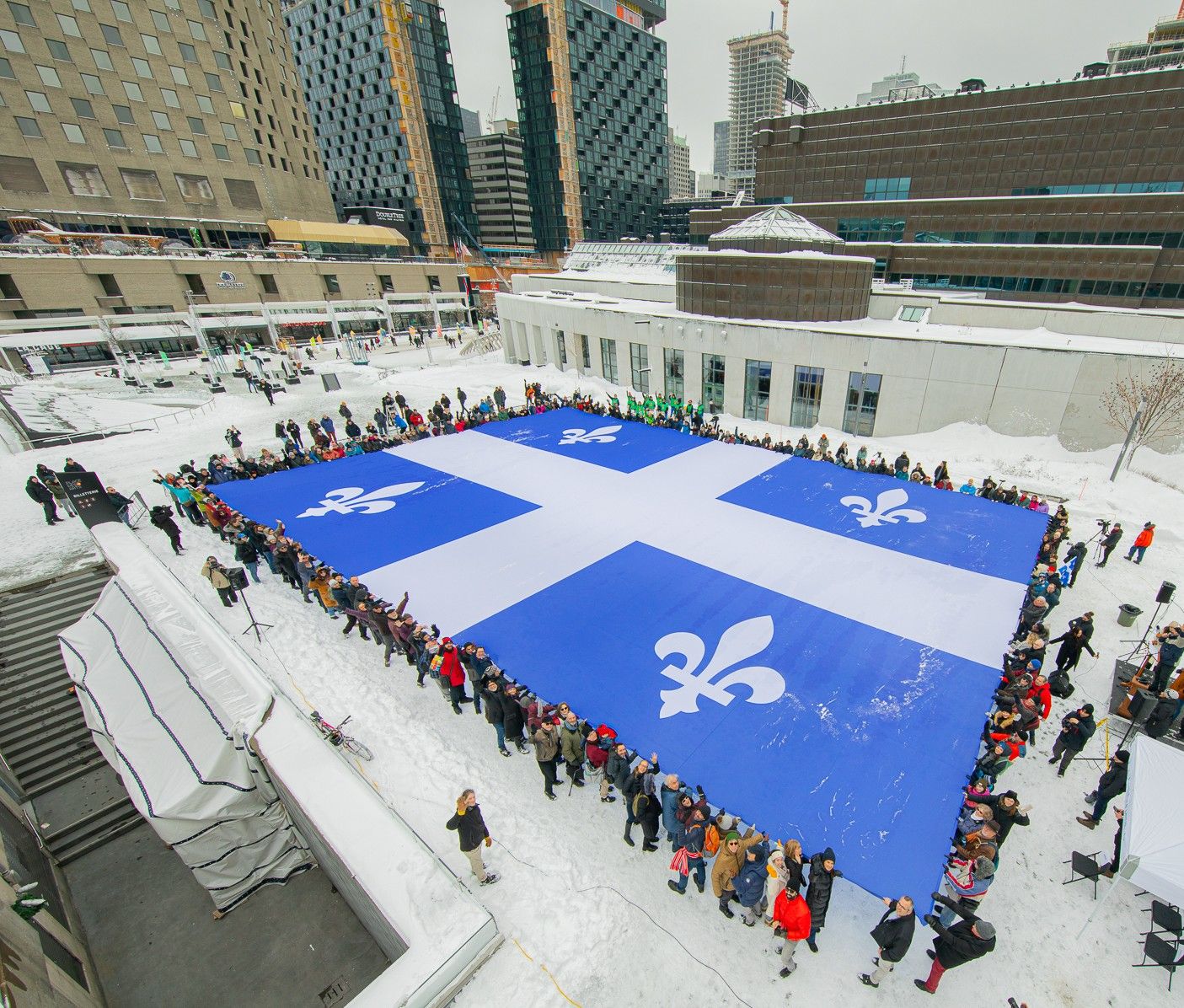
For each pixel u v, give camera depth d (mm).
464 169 123688
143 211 60000
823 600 13594
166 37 59500
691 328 32156
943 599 13430
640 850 9117
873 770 9172
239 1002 8727
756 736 9930
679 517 17906
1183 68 36906
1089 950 7680
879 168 48969
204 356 51281
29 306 49844
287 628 14406
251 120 69062
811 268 29594
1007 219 43312
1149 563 16641
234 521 17703
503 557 16141
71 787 12320
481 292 96062
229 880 9867
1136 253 37062
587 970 7641
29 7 50688
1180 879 6535
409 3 107188
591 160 131500
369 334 73062
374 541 17250
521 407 31969
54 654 14641
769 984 7414
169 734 10430
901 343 25672
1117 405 21875
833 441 27578
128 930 9805
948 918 7777
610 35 128250
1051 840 9047
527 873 8820
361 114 113812
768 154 53938
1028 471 22531
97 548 18156
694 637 12555
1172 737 10211
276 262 66062
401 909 7766
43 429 29609
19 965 6836
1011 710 10047
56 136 53531
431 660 11469
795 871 7129
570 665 11883
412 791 10109
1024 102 42250
